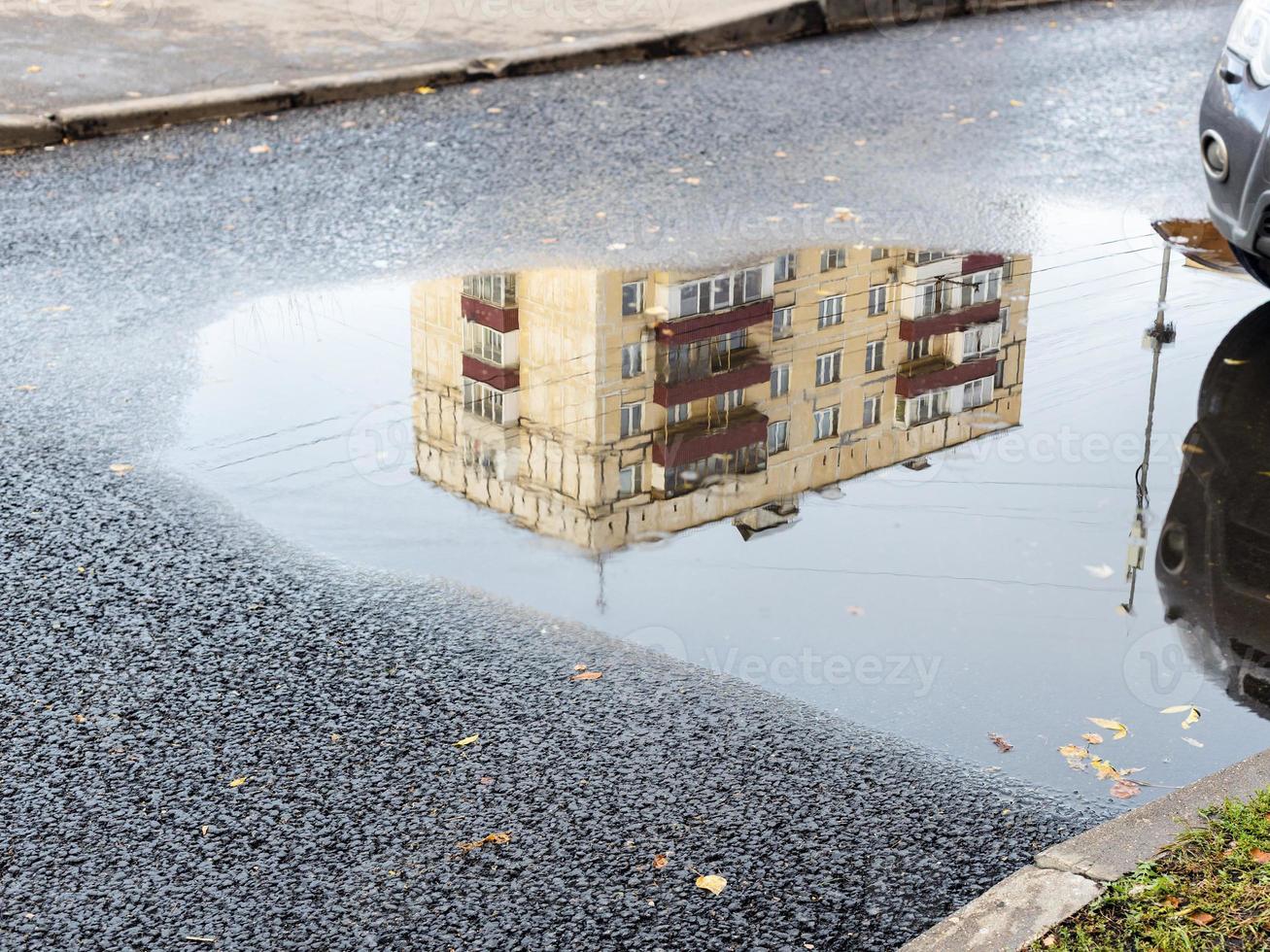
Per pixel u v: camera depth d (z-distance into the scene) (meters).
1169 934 3.01
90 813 3.61
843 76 10.18
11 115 8.50
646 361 6.17
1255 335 6.46
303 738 3.90
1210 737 3.95
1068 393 5.94
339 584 4.64
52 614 4.44
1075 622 4.46
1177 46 11.10
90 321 6.43
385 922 3.25
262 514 5.04
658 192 7.94
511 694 4.10
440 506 5.09
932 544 4.90
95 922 3.26
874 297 6.79
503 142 8.70
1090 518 5.05
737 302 6.70
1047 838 3.54
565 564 4.76
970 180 8.23
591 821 3.59
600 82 9.92
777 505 5.12
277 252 7.15
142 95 8.96
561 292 6.76
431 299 6.69
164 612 4.47
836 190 8.02
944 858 3.47
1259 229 6.26
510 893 3.34
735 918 3.27
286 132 8.79
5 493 5.11
